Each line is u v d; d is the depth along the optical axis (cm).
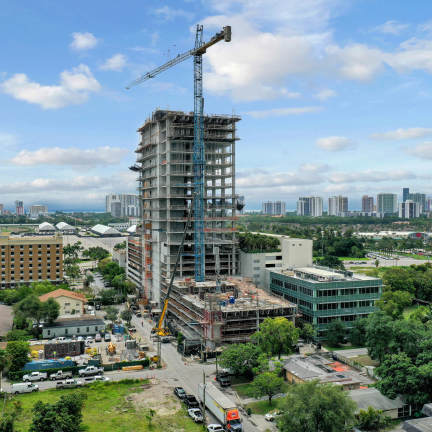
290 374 12369
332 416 8562
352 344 16088
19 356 13512
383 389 10531
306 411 8712
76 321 18662
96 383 12544
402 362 10594
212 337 15238
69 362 13825
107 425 10044
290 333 14088
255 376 12750
